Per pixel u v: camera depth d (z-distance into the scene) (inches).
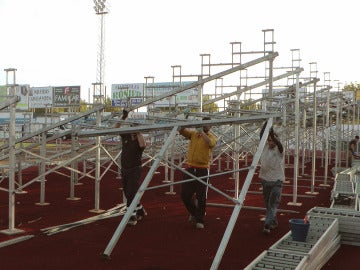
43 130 351.9
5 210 360.2
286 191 505.7
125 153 308.3
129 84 1280.8
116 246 251.0
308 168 812.0
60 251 239.5
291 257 205.0
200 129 298.4
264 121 233.3
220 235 282.0
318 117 805.9
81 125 357.4
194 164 296.8
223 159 964.6
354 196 384.8
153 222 318.7
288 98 552.1
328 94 600.7
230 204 401.1
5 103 271.7
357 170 694.5
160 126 243.0
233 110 351.9
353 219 273.3
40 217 331.6
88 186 518.6
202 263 221.9
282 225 318.3
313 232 259.9
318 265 222.8
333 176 674.8
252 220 334.0
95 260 223.9
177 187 517.3
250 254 239.6
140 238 270.8
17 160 447.5
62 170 673.0
